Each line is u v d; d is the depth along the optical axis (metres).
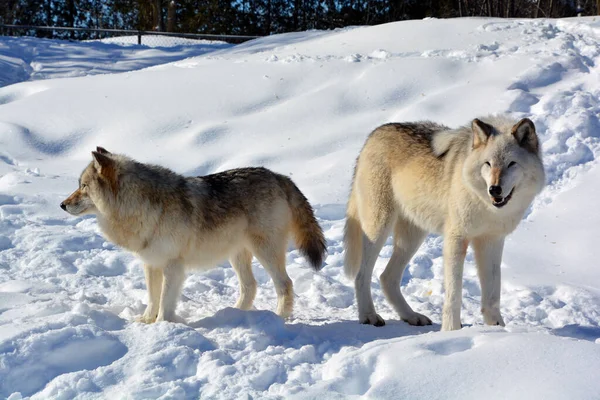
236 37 24.61
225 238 5.73
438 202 5.48
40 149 12.17
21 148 12.08
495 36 15.10
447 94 11.97
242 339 4.85
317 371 4.32
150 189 5.39
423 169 5.57
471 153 5.07
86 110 13.35
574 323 5.87
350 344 4.91
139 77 14.88
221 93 13.53
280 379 4.25
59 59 22.47
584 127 10.38
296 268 7.43
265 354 4.57
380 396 3.76
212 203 5.62
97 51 23.80
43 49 23.28
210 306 6.15
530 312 6.17
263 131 11.98
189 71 14.87
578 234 8.28
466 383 3.81
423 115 11.43
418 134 5.83
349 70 13.74
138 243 5.45
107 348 4.50
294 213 6.17
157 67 16.42
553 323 5.96
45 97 13.99
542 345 4.14
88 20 36.94
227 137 11.91
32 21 35.41
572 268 7.56
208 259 5.71
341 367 4.14
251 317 5.20
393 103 12.37
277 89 13.49
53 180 10.35
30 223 8.45
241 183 5.86
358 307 5.90
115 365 4.27
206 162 11.11
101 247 7.86
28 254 7.42
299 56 14.98
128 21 36.88
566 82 12.02
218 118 12.70
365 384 4.07
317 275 7.21
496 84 11.95
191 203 5.50
